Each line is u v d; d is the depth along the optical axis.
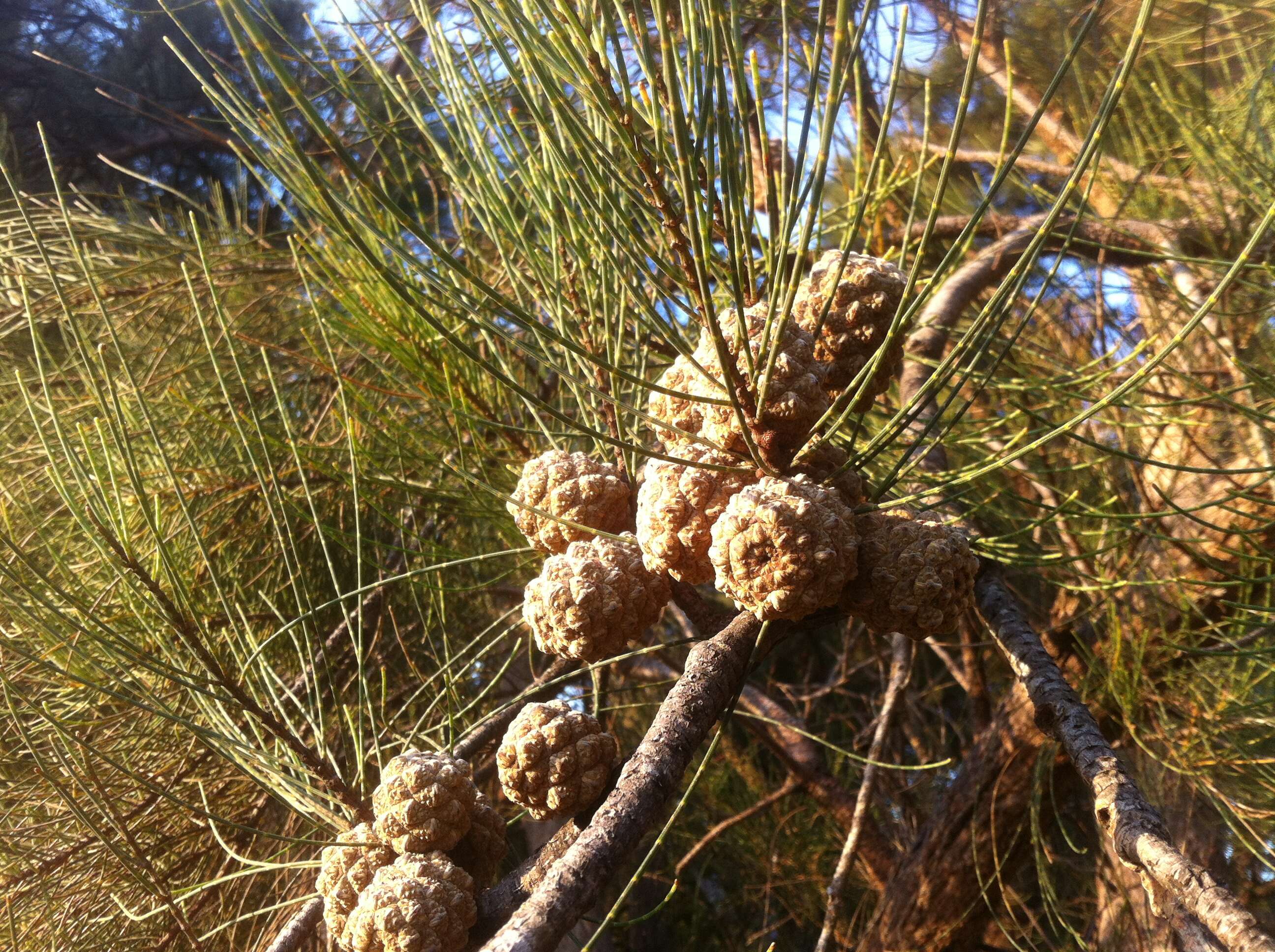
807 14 0.34
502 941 0.15
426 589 0.41
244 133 0.23
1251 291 0.39
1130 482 0.44
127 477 0.38
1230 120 0.41
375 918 0.19
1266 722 0.37
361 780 0.25
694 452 0.20
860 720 0.81
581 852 0.16
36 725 0.31
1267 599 0.32
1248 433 0.39
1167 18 0.43
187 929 0.23
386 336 0.29
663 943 0.92
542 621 0.21
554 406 0.38
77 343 0.21
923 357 0.36
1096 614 0.43
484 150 0.25
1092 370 0.44
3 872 0.30
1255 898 0.43
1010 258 0.41
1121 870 0.42
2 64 0.80
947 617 0.19
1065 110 0.48
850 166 0.43
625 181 0.19
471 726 0.28
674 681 0.29
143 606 0.25
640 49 0.17
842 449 0.21
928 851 0.46
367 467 0.34
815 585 0.18
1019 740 0.44
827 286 0.21
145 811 0.33
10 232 0.49
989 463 0.23
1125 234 0.42
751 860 0.82
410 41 0.32
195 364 0.47
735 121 0.19
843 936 0.75
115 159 0.86
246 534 0.44
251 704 0.24
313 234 0.31
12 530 0.29
